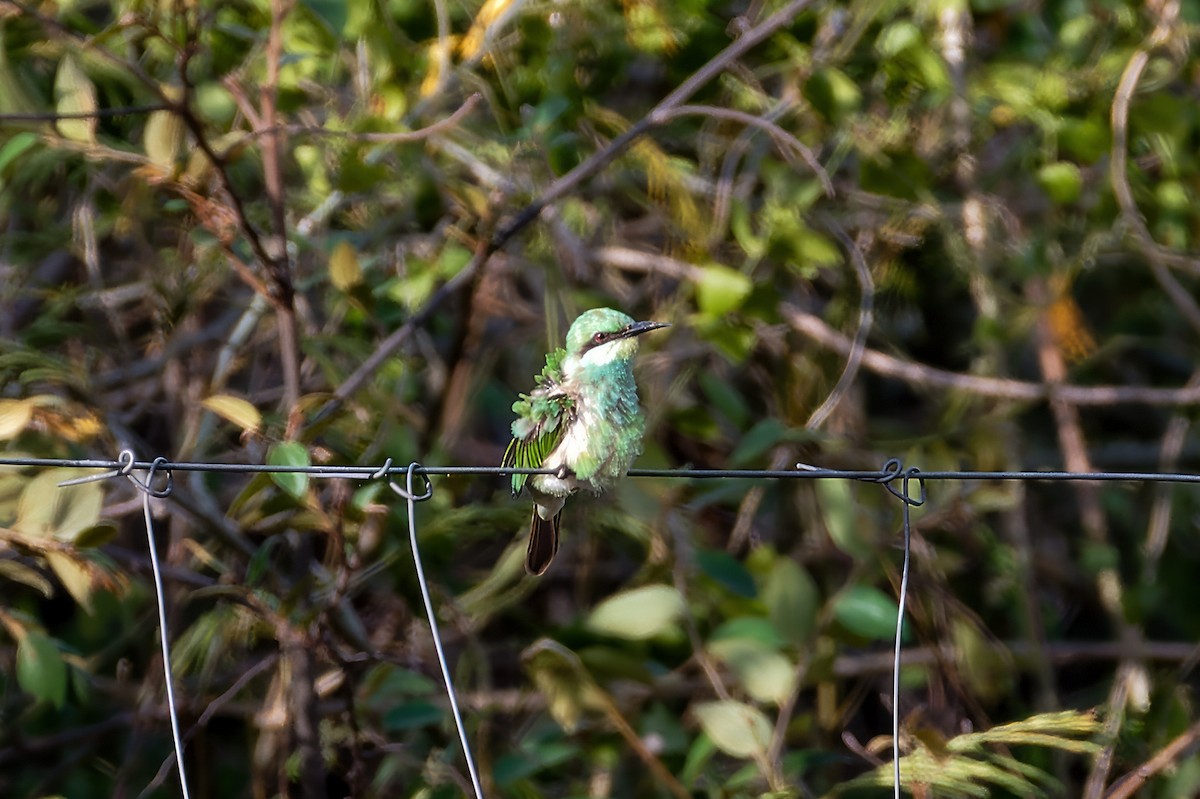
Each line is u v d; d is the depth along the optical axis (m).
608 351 8.73
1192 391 12.04
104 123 11.01
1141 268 14.52
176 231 11.80
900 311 13.76
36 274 12.80
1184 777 10.42
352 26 10.26
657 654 11.29
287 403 10.45
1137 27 11.86
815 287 14.48
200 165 9.27
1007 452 12.63
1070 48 12.32
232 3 10.91
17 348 9.80
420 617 10.66
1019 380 14.88
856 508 11.20
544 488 8.84
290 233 10.81
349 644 10.45
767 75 12.09
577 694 9.73
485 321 12.85
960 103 12.27
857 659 12.15
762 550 10.99
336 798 12.64
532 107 11.18
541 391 8.83
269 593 10.31
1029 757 11.29
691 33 11.35
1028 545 12.94
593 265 12.91
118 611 11.34
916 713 9.45
